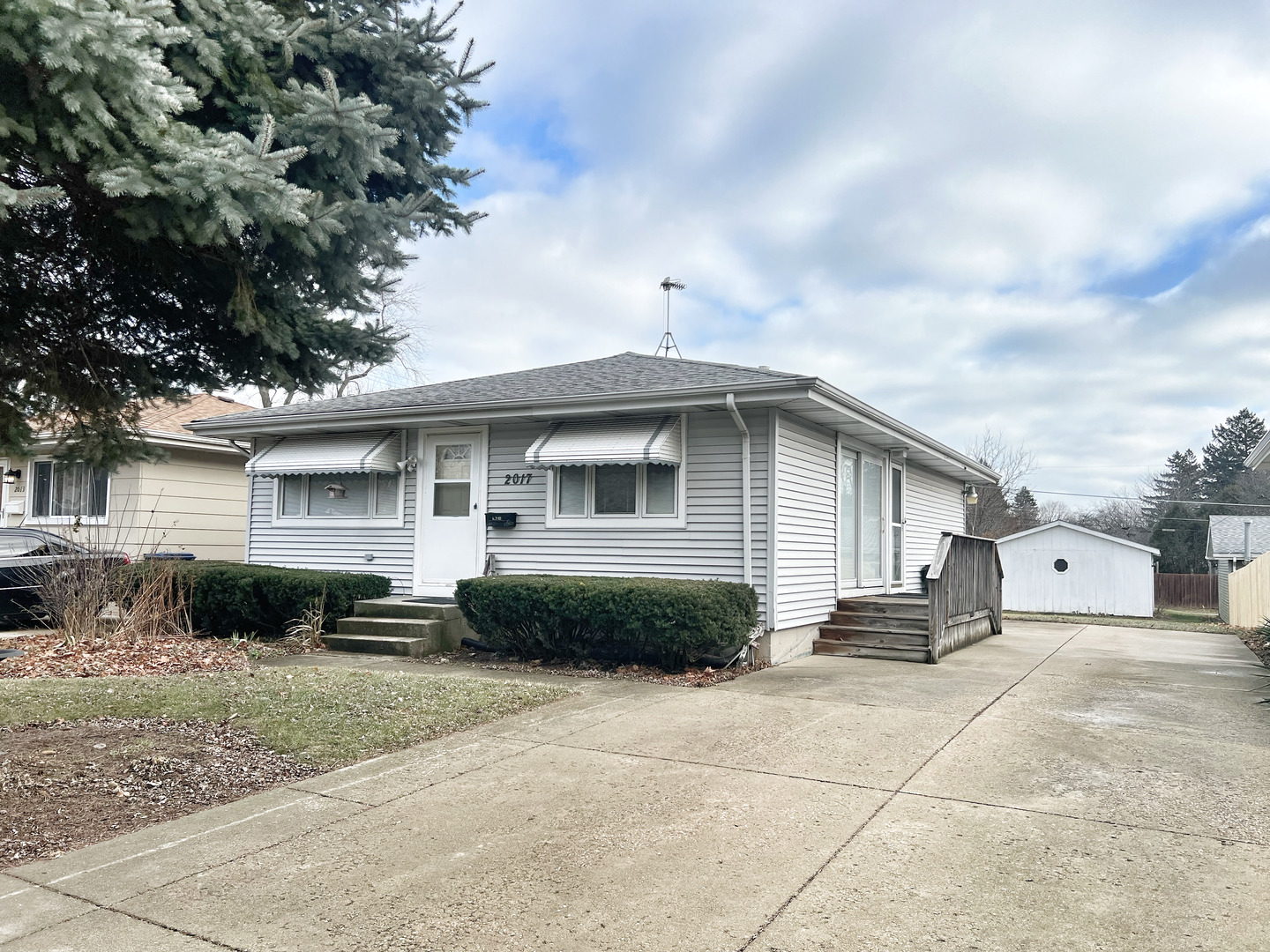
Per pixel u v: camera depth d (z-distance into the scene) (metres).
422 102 7.47
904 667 9.74
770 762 5.54
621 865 3.87
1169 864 3.84
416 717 6.64
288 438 13.33
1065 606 26.70
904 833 4.25
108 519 14.65
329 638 10.62
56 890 3.62
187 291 6.59
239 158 5.12
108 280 6.45
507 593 9.59
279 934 3.21
